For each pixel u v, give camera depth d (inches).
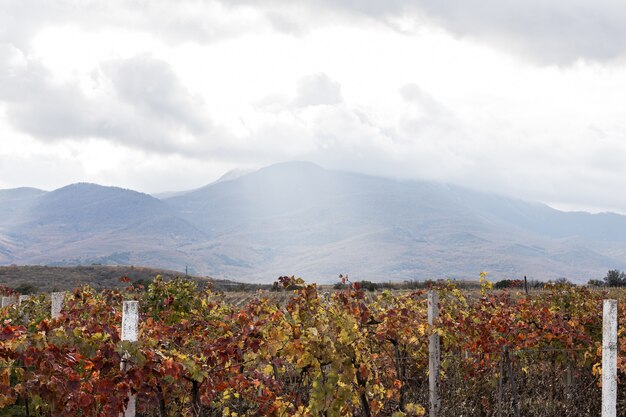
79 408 307.6
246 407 418.6
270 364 379.6
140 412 363.3
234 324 408.8
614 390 359.3
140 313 556.7
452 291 557.0
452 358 496.4
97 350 294.0
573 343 512.1
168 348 367.2
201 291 611.5
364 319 392.8
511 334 499.2
